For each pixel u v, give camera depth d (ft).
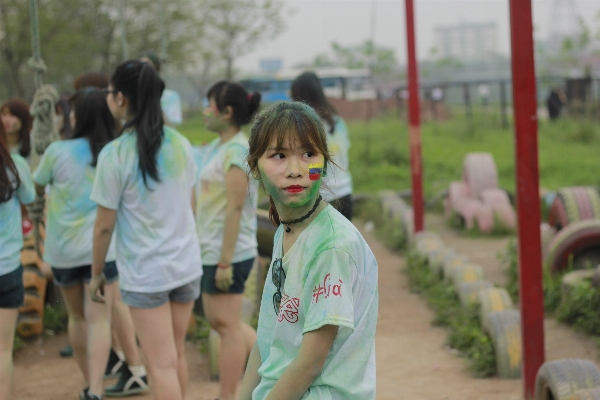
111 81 14.84
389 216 43.88
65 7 77.15
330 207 8.86
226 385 16.56
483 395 17.95
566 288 24.35
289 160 8.52
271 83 132.98
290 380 8.39
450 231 44.62
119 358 20.25
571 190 30.58
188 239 15.07
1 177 15.31
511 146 76.02
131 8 86.94
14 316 15.90
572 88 95.76
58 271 17.85
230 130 16.47
